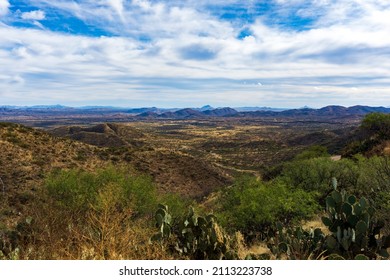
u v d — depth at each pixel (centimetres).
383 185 1062
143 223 638
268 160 8744
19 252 465
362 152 3259
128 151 4972
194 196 4062
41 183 2711
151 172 4462
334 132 12812
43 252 445
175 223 608
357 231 474
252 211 1288
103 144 10294
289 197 1364
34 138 4000
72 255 398
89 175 1811
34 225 572
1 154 3180
